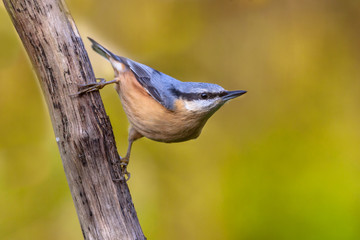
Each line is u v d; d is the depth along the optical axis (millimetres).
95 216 6137
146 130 7906
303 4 12219
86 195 6129
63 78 6113
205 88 7855
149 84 7668
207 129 11758
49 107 6207
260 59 12227
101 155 6195
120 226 6195
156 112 7617
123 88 7871
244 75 12172
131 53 11898
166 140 8102
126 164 8047
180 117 7711
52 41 6066
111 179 6227
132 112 7863
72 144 6094
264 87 12148
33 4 5961
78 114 6137
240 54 12242
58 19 6117
